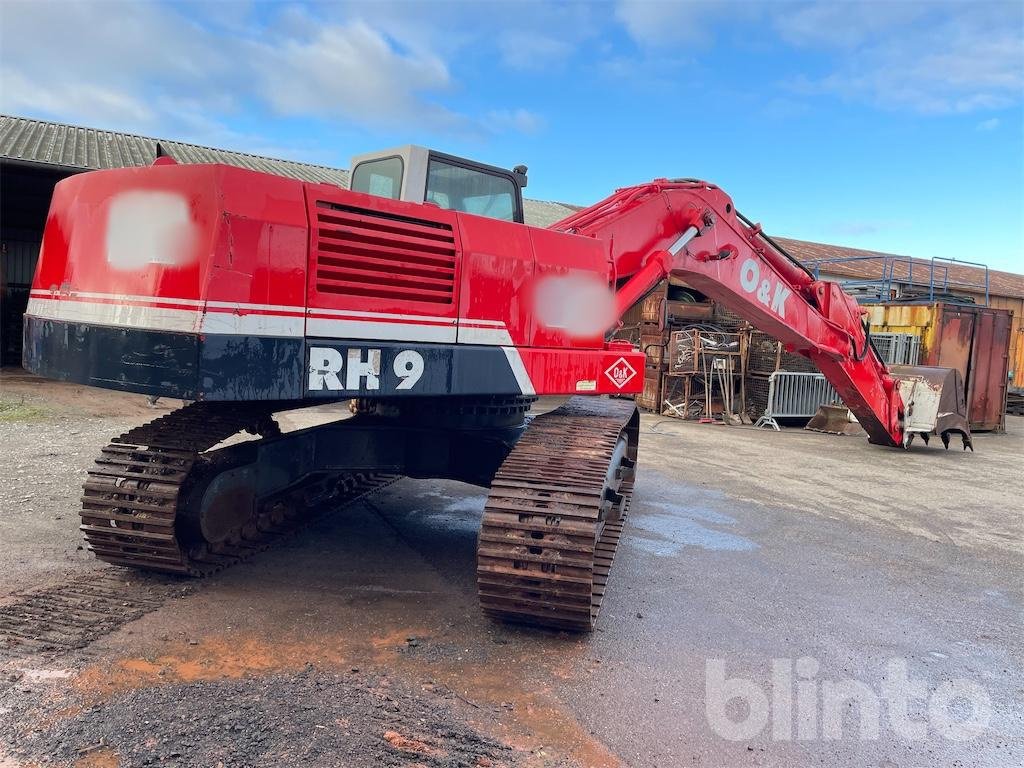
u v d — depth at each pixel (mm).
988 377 14312
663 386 14422
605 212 5355
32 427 8812
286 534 4910
